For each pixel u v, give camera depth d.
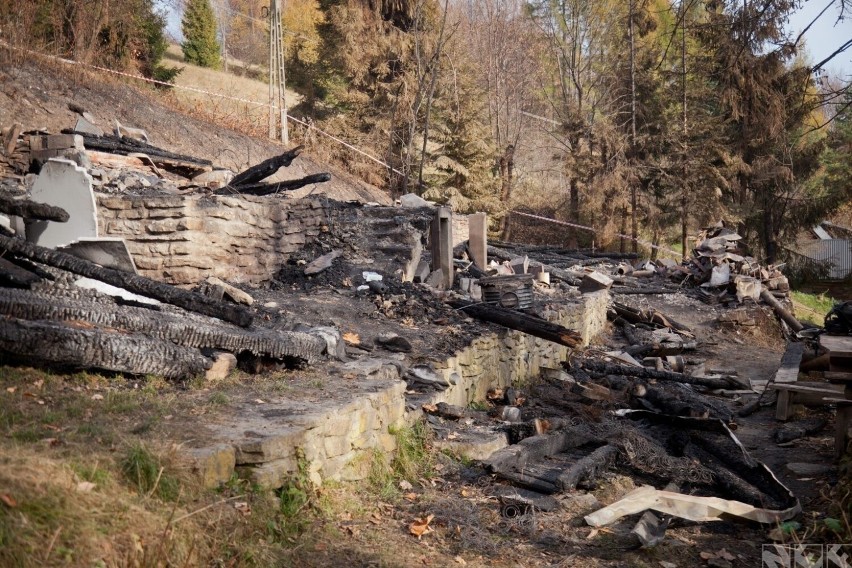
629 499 6.33
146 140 16.92
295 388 6.39
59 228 8.17
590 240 35.66
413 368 8.52
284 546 4.73
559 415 9.78
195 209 9.50
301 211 11.95
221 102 28.91
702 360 15.97
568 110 36.41
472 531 5.79
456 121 31.55
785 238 33.97
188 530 4.02
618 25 34.53
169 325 6.22
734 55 8.69
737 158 31.56
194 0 38.34
